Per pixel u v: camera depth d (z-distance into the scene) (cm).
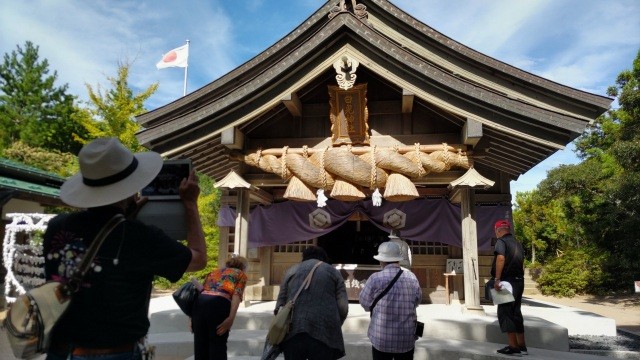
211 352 416
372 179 686
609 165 1833
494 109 640
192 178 204
